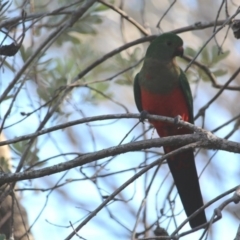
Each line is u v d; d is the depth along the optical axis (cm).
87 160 911
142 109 1266
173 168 1130
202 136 912
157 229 1022
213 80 1352
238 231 754
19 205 1142
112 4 1456
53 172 909
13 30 1291
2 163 1244
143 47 2012
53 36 1220
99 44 2092
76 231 812
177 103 1202
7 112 1069
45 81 1412
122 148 916
